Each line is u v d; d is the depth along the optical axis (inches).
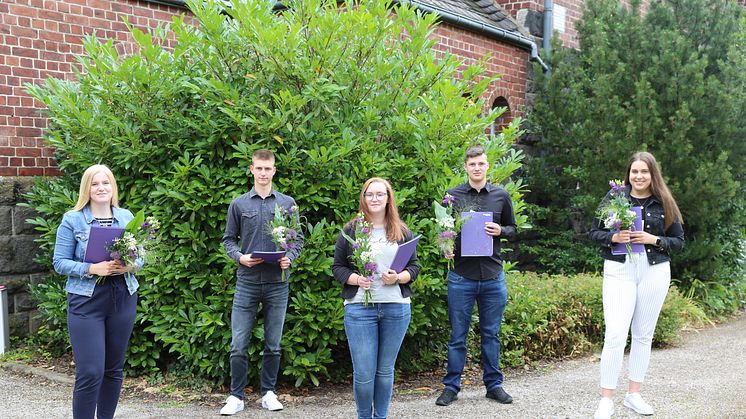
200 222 222.1
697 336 331.3
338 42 232.8
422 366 251.3
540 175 409.1
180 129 222.7
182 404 209.0
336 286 222.7
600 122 376.5
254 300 198.5
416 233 225.9
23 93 272.4
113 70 223.6
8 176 271.3
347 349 241.4
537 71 422.6
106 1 289.7
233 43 225.5
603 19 403.5
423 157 231.1
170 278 225.0
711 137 367.2
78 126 231.5
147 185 226.7
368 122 228.2
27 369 245.1
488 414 199.2
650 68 364.2
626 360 277.4
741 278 416.8
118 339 161.5
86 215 160.2
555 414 198.5
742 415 195.9
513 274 319.9
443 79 247.1
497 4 462.6
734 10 380.8
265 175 195.9
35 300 279.4
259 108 220.5
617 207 184.7
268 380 205.0
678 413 197.6
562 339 286.0
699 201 348.5
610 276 191.6
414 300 229.9
